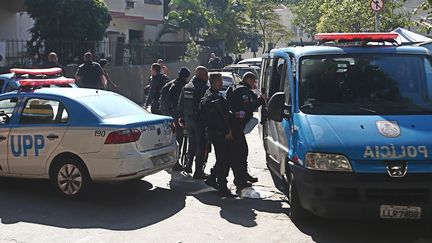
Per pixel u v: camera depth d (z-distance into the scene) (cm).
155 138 732
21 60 1838
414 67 654
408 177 530
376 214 537
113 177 684
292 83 654
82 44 1877
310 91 638
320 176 543
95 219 638
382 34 690
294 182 604
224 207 698
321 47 684
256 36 4034
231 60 2694
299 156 575
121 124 687
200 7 3177
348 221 626
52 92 741
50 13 1892
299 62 664
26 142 725
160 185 817
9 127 737
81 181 702
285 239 572
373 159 534
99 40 1997
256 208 694
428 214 534
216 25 3425
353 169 535
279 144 704
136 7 2916
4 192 760
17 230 596
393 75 648
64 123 709
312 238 575
